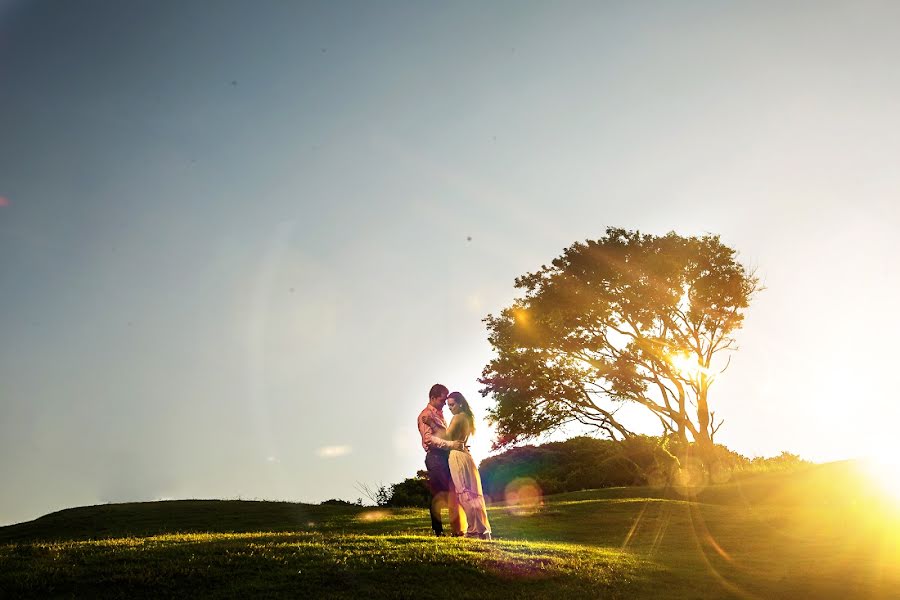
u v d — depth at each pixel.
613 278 36.53
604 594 12.09
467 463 15.82
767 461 41.75
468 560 12.77
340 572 11.70
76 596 10.30
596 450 42.91
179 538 14.87
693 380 36.31
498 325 39.69
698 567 14.96
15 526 26.28
